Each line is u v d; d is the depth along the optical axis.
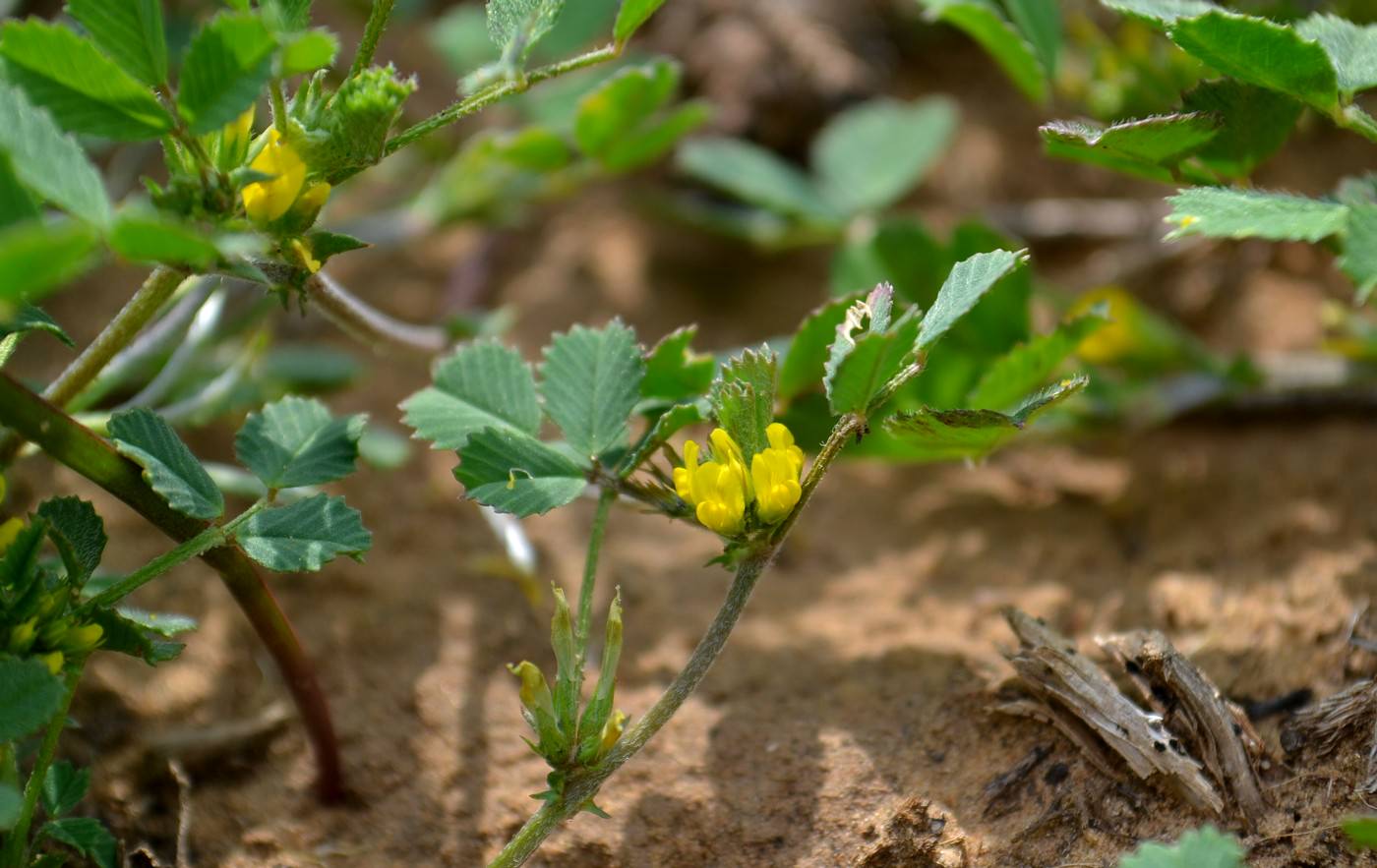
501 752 0.32
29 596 0.28
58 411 0.29
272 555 0.29
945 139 0.41
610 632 0.29
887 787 0.31
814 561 0.35
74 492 0.35
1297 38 0.29
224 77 0.28
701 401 0.31
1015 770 0.30
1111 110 0.37
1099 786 0.30
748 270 0.43
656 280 0.43
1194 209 0.29
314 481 0.30
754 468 0.29
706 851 0.30
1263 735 0.30
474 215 0.41
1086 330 0.33
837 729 0.31
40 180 0.27
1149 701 0.30
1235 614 0.32
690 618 0.34
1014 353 0.33
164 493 0.29
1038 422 0.35
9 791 0.27
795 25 0.44
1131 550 0.34
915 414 0.29
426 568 0.35
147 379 0.35
